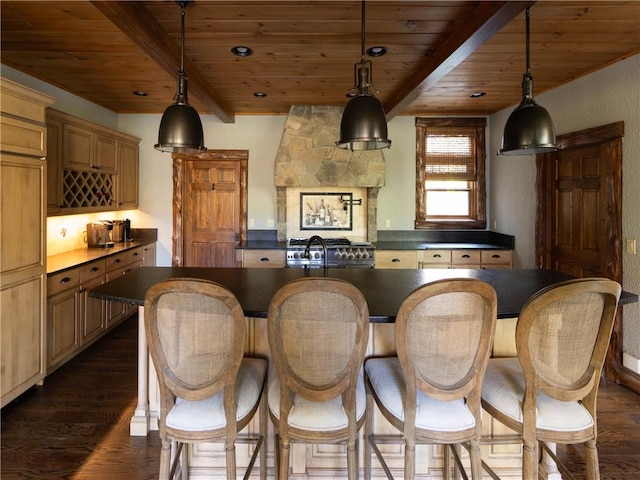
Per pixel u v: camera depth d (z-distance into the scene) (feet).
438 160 17.89
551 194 13.61
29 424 8.54
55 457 7.48
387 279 8.26
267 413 6.68
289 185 16.24
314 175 16.26
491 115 17.62
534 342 4.93
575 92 12.25
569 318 4.88
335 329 5.01
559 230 13.23
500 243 16.87
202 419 5.23
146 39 8.39
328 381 5.11
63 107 13.91
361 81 7.45
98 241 15.06
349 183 16.35
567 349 4.95
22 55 10.80
